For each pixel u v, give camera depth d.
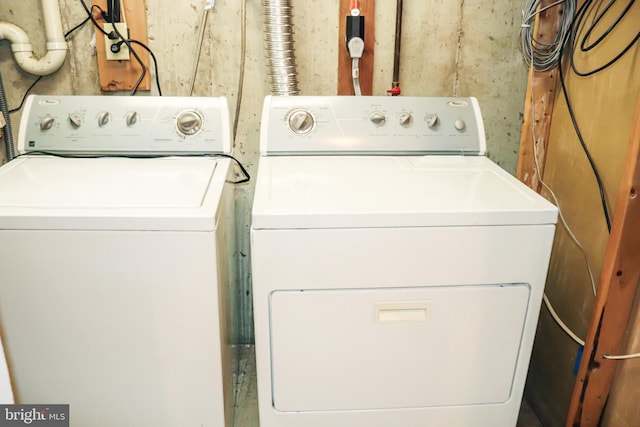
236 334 2.02
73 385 1.27
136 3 1.79
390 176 1.39
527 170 1.80
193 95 1.92
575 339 1.56
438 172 1.43
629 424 1.37
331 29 1.87
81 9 1.80
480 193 1.27
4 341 1.21
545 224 1.18
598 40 1.44
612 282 1.30
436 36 1.90
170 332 1.23
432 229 1.15
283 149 1.57
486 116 2.02
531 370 1.93
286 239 1.14
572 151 1.61
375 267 1.17
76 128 1.55
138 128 1.56
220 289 1.27
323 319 1.21
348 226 1.14
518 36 1.91
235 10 1.83
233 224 1.84
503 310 1.25
